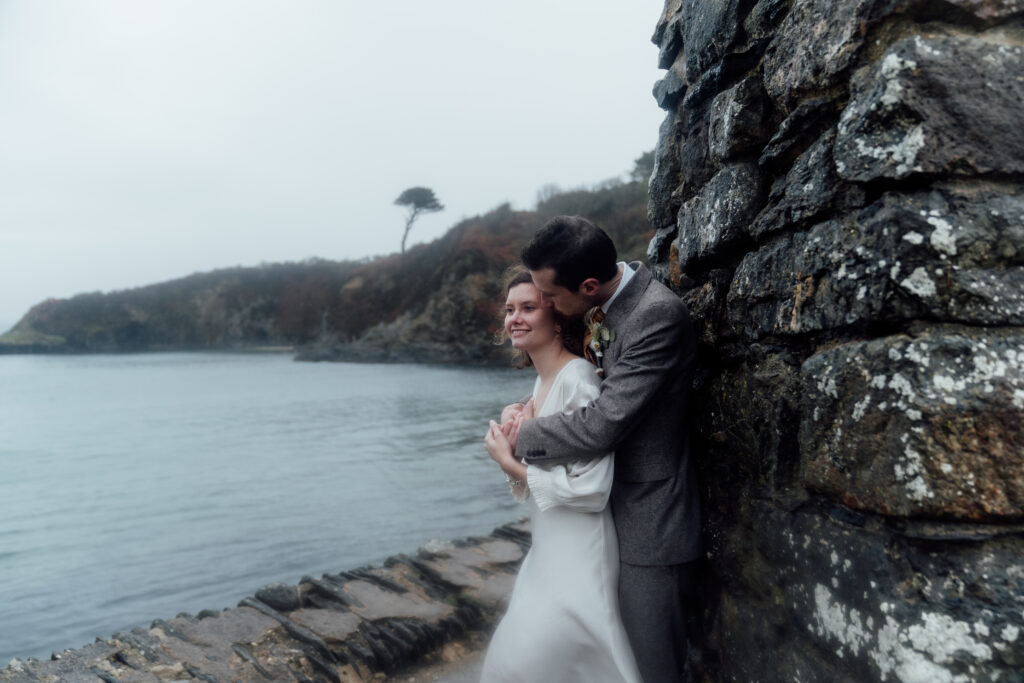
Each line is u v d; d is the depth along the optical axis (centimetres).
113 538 715
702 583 219
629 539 196
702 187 227
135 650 293
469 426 1516
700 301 216
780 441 171
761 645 184
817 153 158
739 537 195
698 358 220
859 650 145
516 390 2412
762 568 184
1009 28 136
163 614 518
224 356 6356
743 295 187
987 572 122
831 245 150
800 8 165
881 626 138
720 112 198
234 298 7394
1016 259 129
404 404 2034
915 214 130
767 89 180
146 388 3066
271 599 352
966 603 123
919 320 132
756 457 186
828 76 154
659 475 195
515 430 211
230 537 704
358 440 1355
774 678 178
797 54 165
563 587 195
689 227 222
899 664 133
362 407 1988
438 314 4478
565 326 214
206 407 2142
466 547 438
